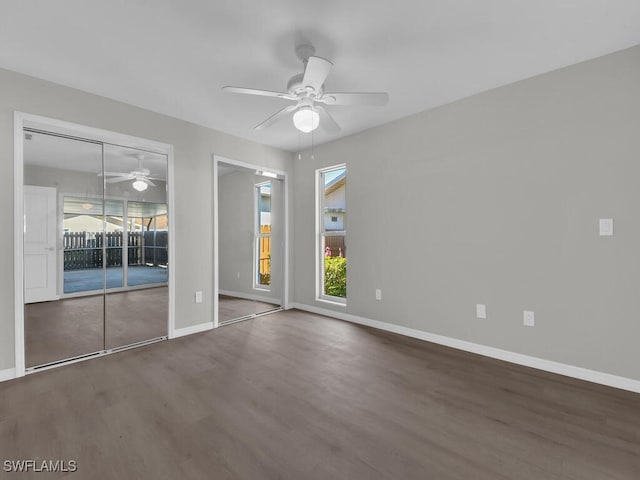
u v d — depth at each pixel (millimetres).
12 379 2439
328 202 4520
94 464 1527
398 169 3531
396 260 3568
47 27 1979
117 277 3129
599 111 2322
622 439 1705
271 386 2324
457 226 3074
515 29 2027
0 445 1661
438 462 1542
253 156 4238
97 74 2559
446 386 2318
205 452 1614
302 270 4707
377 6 1815
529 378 2438
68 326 2854
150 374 2527
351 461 1552
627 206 2217
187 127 3545
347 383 2371
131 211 3205
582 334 2410
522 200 2676
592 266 2357
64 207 2826
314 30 2031
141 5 1792
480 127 2916
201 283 3662
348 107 3223
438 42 2164
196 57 2330
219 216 4027
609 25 1978
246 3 1785
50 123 2643
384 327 3697
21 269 2504
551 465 1518
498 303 2822
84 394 2205
